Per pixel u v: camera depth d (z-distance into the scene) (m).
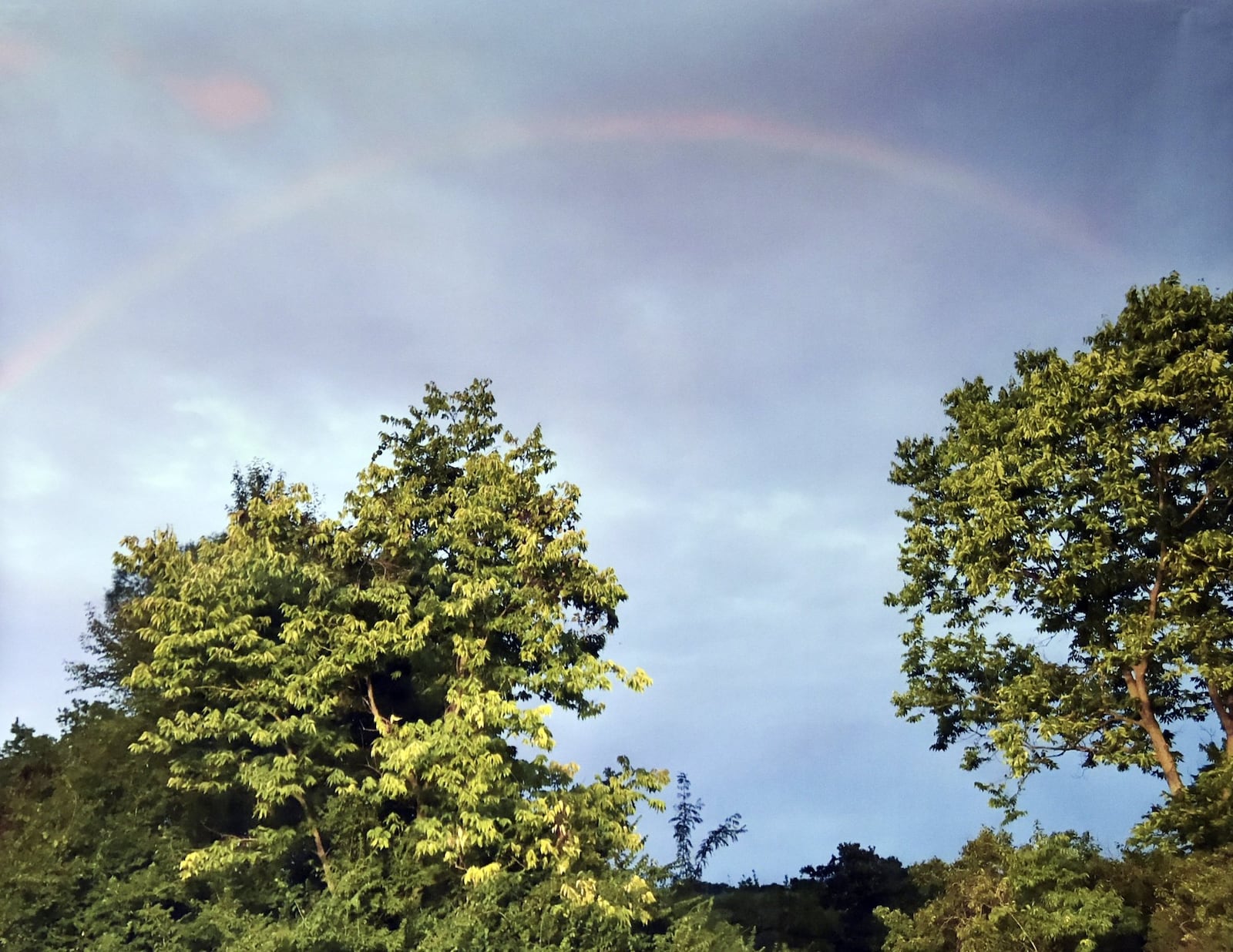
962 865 26.06
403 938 21.19
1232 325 25.92
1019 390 30.30
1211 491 25.67
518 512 26.62
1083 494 26.09
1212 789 23.05
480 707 22.48
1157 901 22.75
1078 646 27.84
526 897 22.58
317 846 24.47
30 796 26.80
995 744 26.77
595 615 26.61
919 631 30.31
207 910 22.48
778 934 35.59
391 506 26.02
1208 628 24.02
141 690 27.33
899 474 32.31
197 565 24.31
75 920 22.92
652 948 23.56
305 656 23.88
